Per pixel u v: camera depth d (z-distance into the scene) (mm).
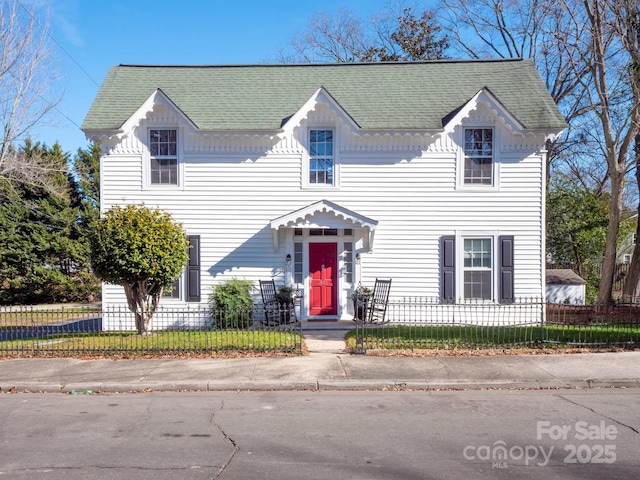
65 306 28406
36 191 30344
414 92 17734
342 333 14742
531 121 16344
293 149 16516
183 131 16469
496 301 16391
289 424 7543
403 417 7867
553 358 11391
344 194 16516
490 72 18406
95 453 6414
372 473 5742
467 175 16516
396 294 16531
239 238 16594
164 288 14070
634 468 5891
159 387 9758
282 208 16547
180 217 16547
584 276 26141
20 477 5680
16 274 30078
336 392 9516
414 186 16469
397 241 16500
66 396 9352
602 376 10078
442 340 12688
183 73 18672
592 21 20031
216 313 14172
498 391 9523
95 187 33094
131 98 17359
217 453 6391
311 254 16859
